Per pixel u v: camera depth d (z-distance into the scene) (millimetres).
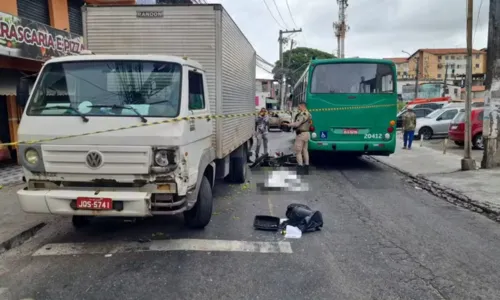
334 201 7480
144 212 4273
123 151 4348
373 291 3803
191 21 6340
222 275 4137
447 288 3877
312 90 11039
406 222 6105
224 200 7473
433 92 63531
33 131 4453
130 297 3672
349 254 4742
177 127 4414
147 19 6430
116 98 4719
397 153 14758
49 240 5242
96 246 4984
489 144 10406
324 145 10984
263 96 42594
